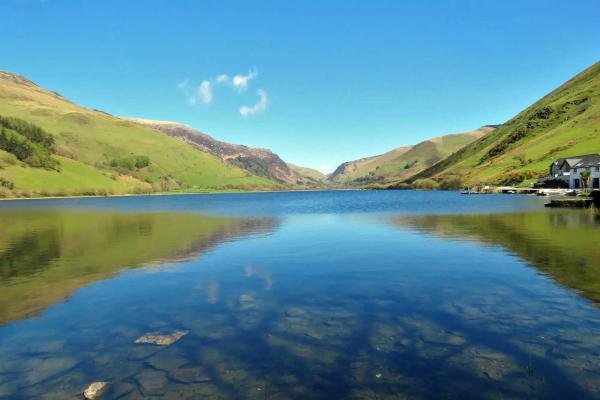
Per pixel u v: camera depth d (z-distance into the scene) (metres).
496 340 10.30
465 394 7.79
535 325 11.28
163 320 12.42
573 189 112.50
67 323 12.31
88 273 19.58
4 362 9.61
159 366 9.24
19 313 13.41
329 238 31.45
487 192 142.25
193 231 38.34
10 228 44.06
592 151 146.25
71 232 39.06
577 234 29.48
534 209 57.75
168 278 18.23
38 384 8.53
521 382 8.17
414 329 11.23
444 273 18.27
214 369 9.04
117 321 12.41
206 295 15.26
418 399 7.66
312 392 7.97
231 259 22.80
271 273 18.98
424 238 30.14
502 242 26.94
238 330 11.43
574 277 16.78
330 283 16.83
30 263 22.50
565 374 8.45
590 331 10.75
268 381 8.45
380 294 14.97
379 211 63.44
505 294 14.53
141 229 41.16
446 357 9.38
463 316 12.22
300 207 84.69
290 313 12.91
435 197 124.38
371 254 23.72
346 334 10.96
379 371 8.79
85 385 8.45
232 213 67.38
